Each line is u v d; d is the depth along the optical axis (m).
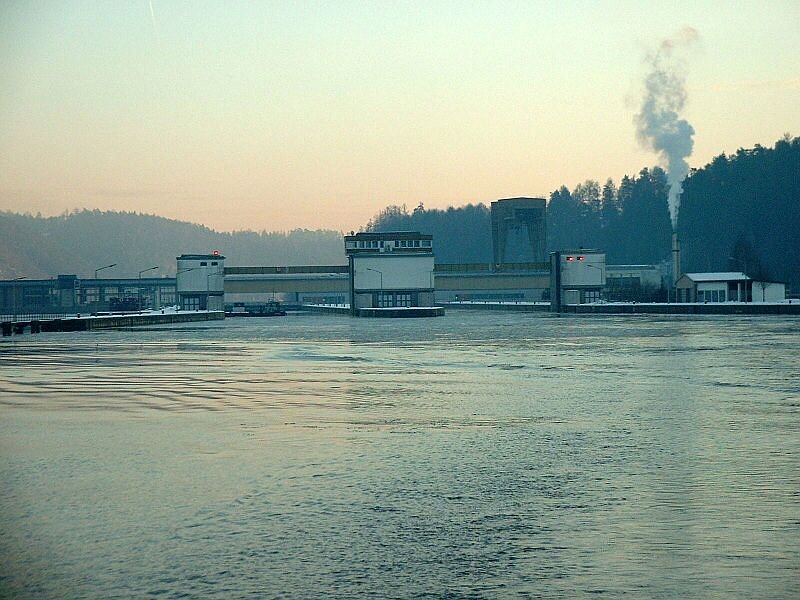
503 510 42.66
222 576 33.81
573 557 35.38
